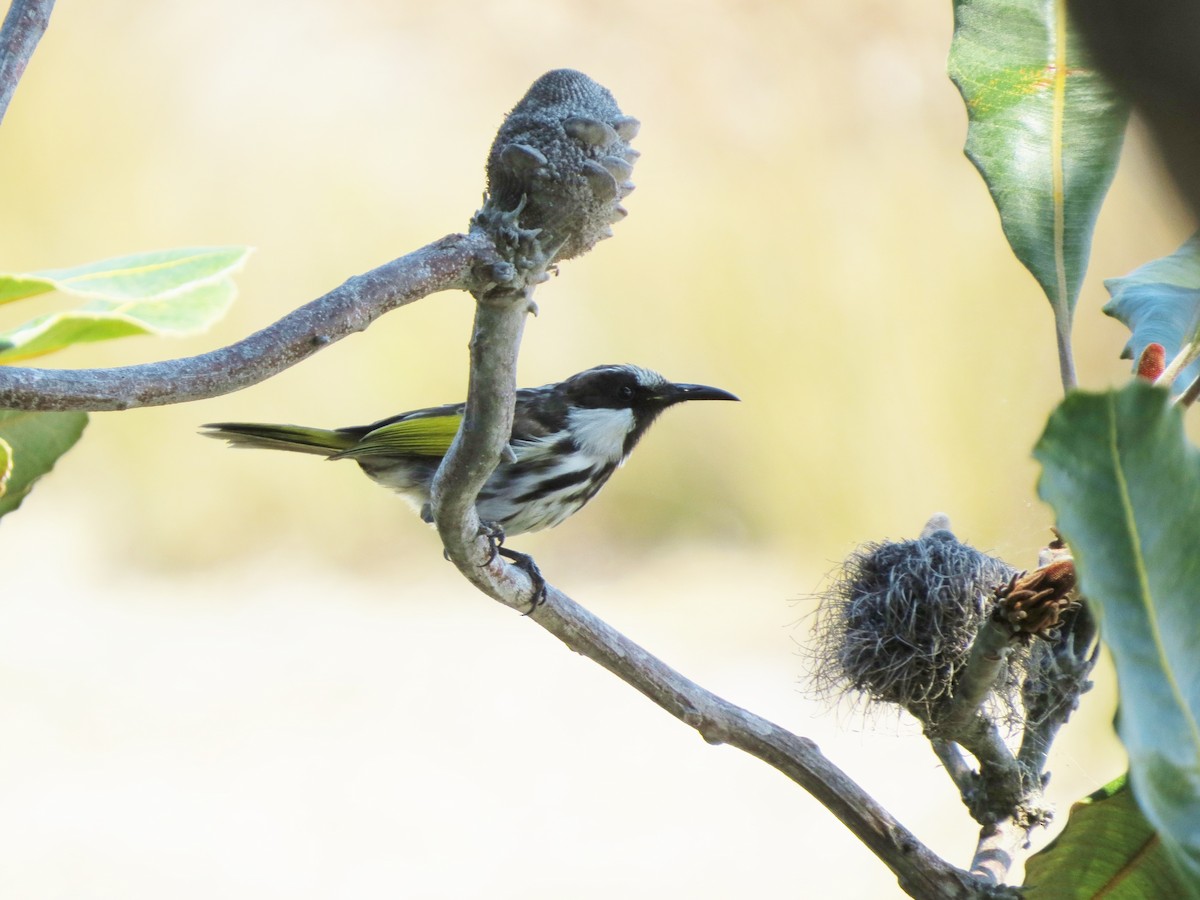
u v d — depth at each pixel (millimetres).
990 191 4328
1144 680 2787
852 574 4352
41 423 4340
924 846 4316
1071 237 4328
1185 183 2520
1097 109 4328
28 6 4199
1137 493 2836
